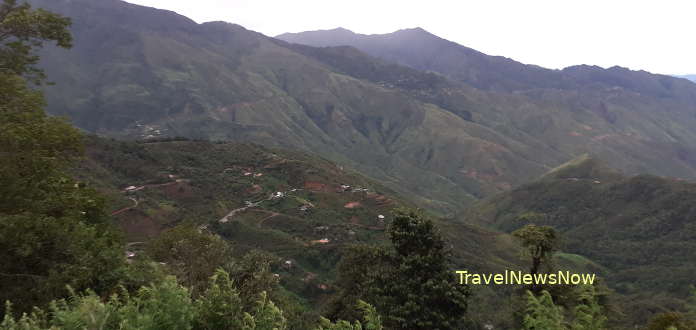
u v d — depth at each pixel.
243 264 16.12
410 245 16.91
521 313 12.92
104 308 4.28
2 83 11.74
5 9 15.04
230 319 4.99
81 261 9.78
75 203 12.70
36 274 10.30
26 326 4.38
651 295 71.31
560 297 12.79
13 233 9.41
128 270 9.99
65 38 15.88
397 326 15.26
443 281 15.51
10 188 10.55
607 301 12.48
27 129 11.23
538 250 13.98
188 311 4.66
